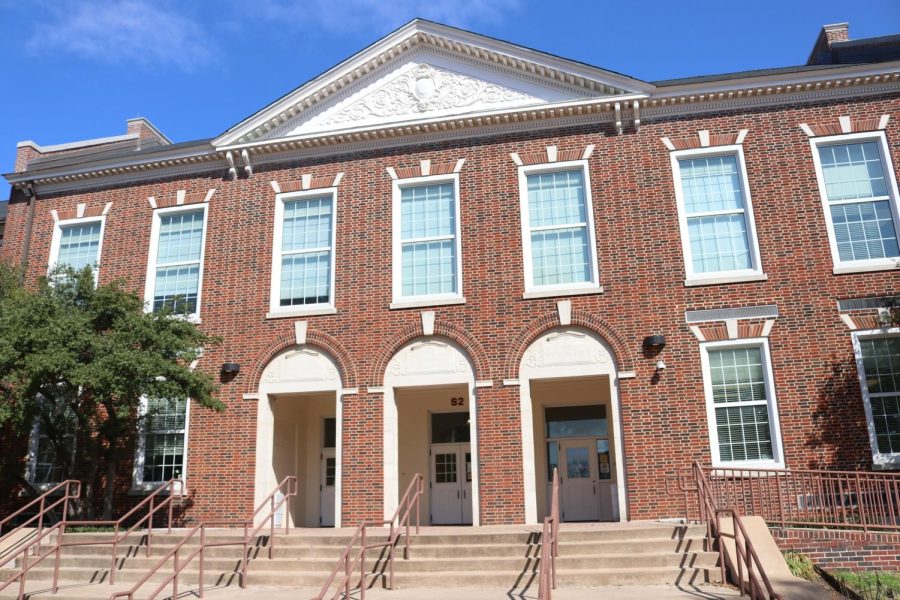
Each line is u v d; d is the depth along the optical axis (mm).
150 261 21344
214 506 18891
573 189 19578
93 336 17031
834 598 12039
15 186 23031
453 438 22391
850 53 21625
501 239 19281
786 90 19047
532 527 15906
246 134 21281
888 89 18859
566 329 18438
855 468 16453
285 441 20969
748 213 18531
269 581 13422
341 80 21078
